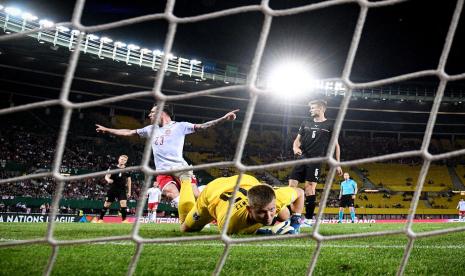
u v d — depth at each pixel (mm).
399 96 31750
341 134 36344
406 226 1804
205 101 31672
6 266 2146
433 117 1858
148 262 2473
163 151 6008
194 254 2896
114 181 10008
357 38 1861
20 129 26688
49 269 1631
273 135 35125
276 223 4453
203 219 4516
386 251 3373
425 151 1831
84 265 2281
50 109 28891
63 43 22500
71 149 26891
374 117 33812
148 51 26344
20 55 23359
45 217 16078
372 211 27203
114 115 31672
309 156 6652
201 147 32125
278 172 30703
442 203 29469
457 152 1852
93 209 21688
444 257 3033
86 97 29312
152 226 7797
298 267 2449
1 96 27812
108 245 3270
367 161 1815
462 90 32688
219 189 4148
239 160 1774
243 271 2283
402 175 31750
